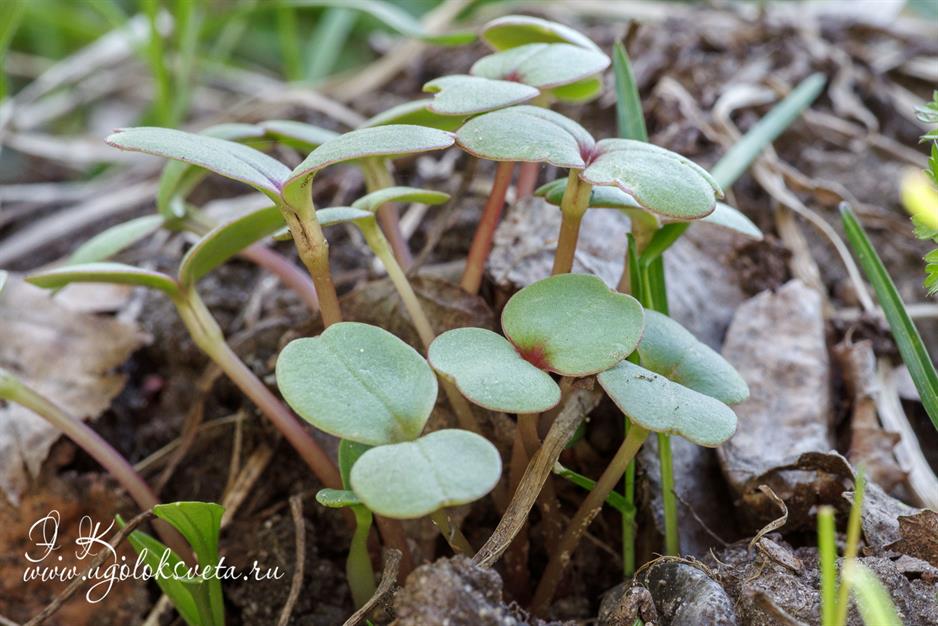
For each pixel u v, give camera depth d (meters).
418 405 0.22
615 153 0.22
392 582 0.23
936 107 0.23
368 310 0.27
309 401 0.21
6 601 0.27
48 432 0.27
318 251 0.23
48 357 0.28
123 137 0.22
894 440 0.26
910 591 0.23
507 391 0.21
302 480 0.27
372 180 0.26
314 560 0.26
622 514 0.25
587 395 0.24
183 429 0.28
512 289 0.27
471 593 0.22
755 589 0.22
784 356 0.27
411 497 0.21
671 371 0.23
